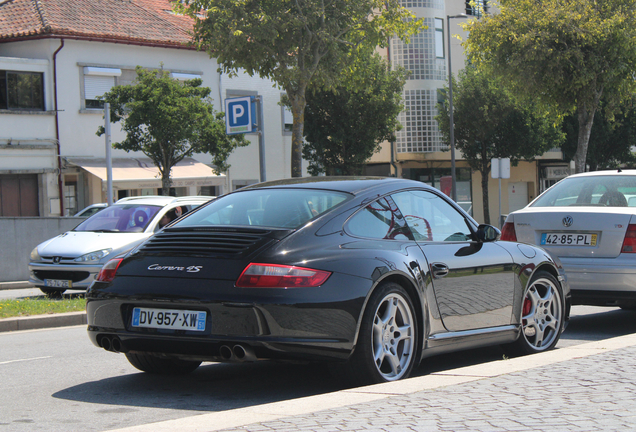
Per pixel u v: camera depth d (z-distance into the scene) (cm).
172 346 514
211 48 2122
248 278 495
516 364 564
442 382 504
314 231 529
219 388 590
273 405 456
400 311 556
